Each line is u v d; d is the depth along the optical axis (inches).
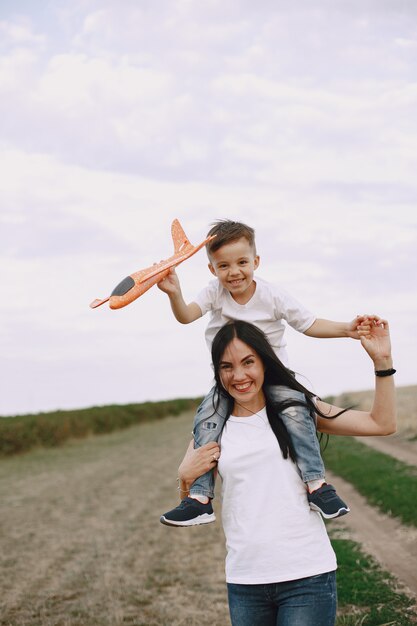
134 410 2249.0
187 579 377.4
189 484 158.4
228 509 151.6
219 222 187.2
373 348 153.8
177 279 173.5
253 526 147.1
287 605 144.2
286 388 157.0
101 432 1872.5
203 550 447.2
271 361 154.9
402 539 418.6
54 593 361.7
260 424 154.6
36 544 494.9
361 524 476.7
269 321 186.2
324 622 143.6
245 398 154.8
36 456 1320.1
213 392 162.4
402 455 829.2
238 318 186.2
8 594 364.2
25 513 639.1
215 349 156.2
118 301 151.5
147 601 339.6
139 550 456.4
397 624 268.7
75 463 1149.1
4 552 471.5
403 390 2207.2
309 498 149.7
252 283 186.5
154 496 705.6
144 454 1257.4
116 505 660.7
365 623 272.7
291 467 151.3
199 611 319.0
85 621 310.2
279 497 148.3
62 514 624.7
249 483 149.5
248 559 146.3
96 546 476.7
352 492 616.1
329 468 791.7
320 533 149.5
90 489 790.5
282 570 144.2
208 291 189.0
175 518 154.4
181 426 2180.1
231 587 149.3
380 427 157.2
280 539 145.7
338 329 176.2
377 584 325.1
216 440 157.6
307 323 181.8
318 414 159.5
